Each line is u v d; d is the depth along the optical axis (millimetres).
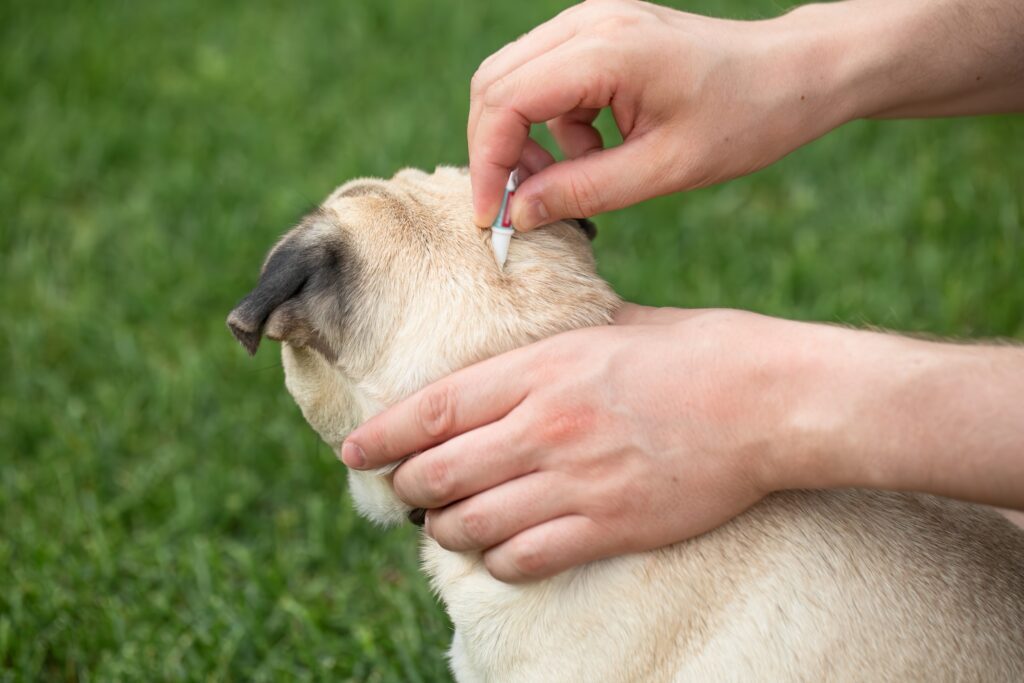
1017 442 1468
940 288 3594
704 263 3846
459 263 1815
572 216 1835
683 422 1610
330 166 4406
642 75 1706
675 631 1699
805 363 1573
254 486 3148
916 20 2004
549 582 1768
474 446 1674
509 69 1706
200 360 3488
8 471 3145
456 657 1971
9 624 2641
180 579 2871
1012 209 3857
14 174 4398
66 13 5504
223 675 2604
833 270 3744
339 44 5328
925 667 1620
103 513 3012
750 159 1881
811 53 1920
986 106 2156
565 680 1729
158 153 4625
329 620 2773
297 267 1792
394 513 1979
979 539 1771
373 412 1824
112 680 2568
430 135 4496
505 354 1699
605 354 1656
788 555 1706
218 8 5750
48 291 3846
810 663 1636
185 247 4051
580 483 1653
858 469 1551
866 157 4316
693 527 1677
